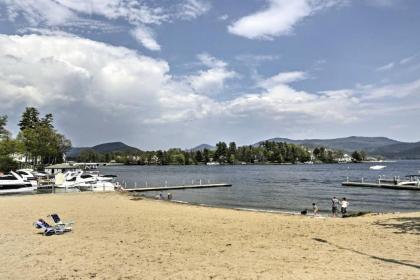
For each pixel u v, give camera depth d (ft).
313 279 37.35
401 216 92.12
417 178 257.75
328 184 280.51
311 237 63.52
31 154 344.08
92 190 185.06
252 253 50.65
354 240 60.13
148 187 233.35
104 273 40.45
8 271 41.34
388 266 42.55
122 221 82.48
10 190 171.12
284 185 272.10
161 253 50.39
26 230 69.15
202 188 243.60
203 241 59.77
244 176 417.69
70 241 58.49
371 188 236.84
